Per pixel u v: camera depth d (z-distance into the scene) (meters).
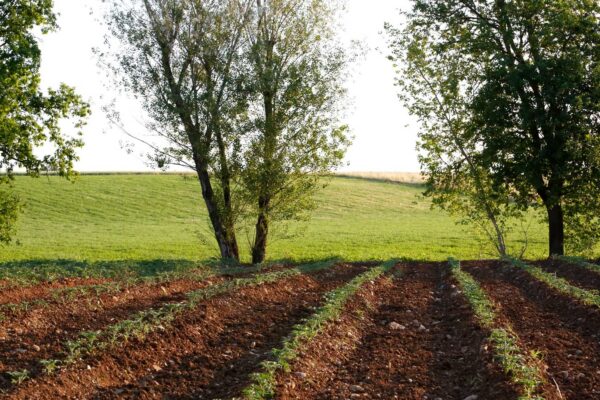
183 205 62.88
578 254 30.09
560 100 24.81
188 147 26.39
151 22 25.81
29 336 11.41
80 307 13.94
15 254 36.09
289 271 20.45
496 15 26.89
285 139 26.53
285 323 13.86
